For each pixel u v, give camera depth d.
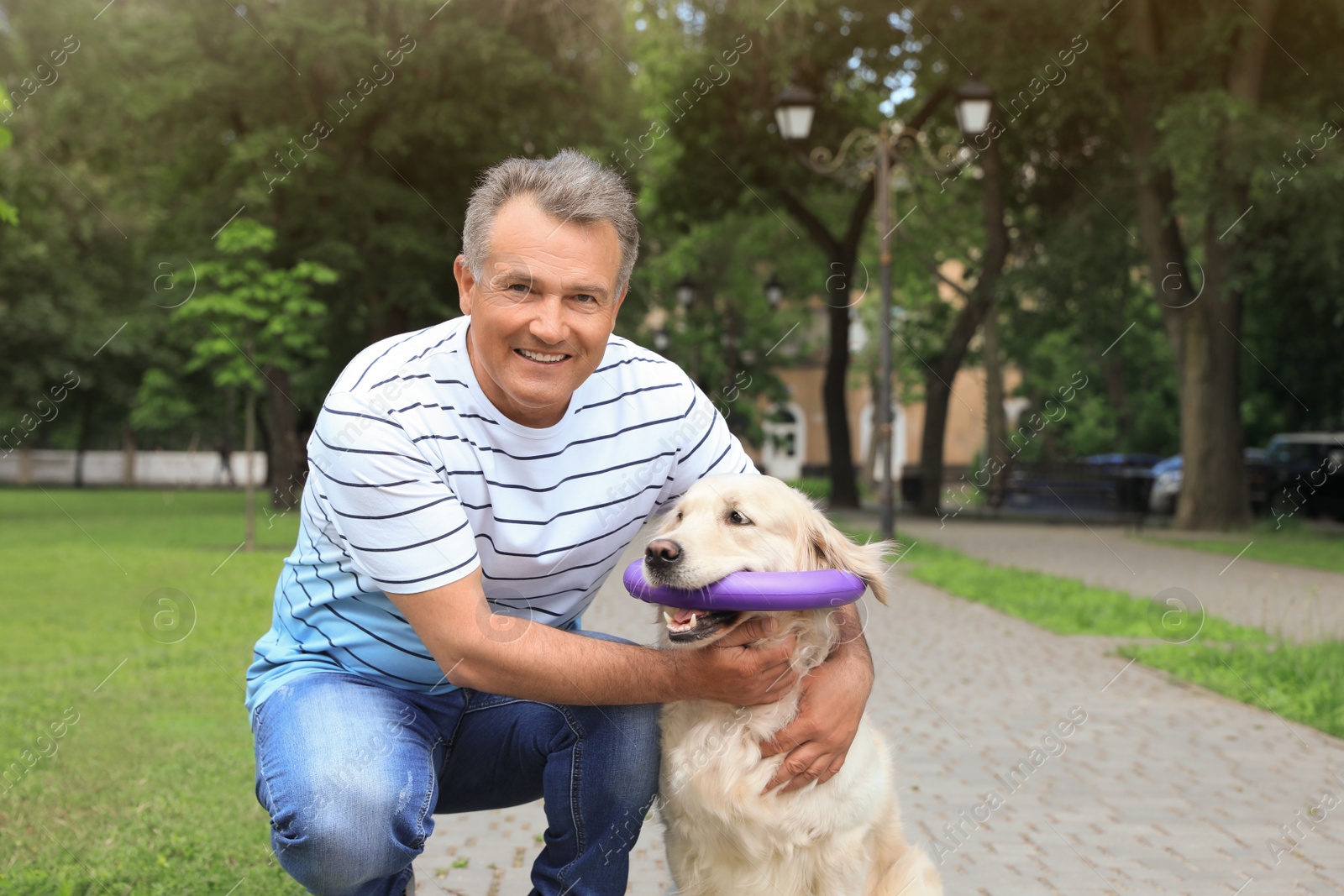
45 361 31.05
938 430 24.38
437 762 2.94
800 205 24.12
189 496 31.70
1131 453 32.47
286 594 2.87
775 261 30.61
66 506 25.86
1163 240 18.11
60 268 27.98
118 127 21.19
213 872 3.70
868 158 16.61
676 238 30.17
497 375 2.53
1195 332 18.52
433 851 4.18
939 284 29.88
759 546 2.91
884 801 3.03
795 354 38.00
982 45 18.30
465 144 21.23
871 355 38.38
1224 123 16.09
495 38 20.66
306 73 20.08
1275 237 17.55
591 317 2.53
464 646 2.51
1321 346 23.45
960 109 13.78
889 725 6.00
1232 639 8.53
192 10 21.23
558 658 2.54
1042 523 22.17
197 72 20.84
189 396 34.03
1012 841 4.23
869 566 3.07
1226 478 18.81
